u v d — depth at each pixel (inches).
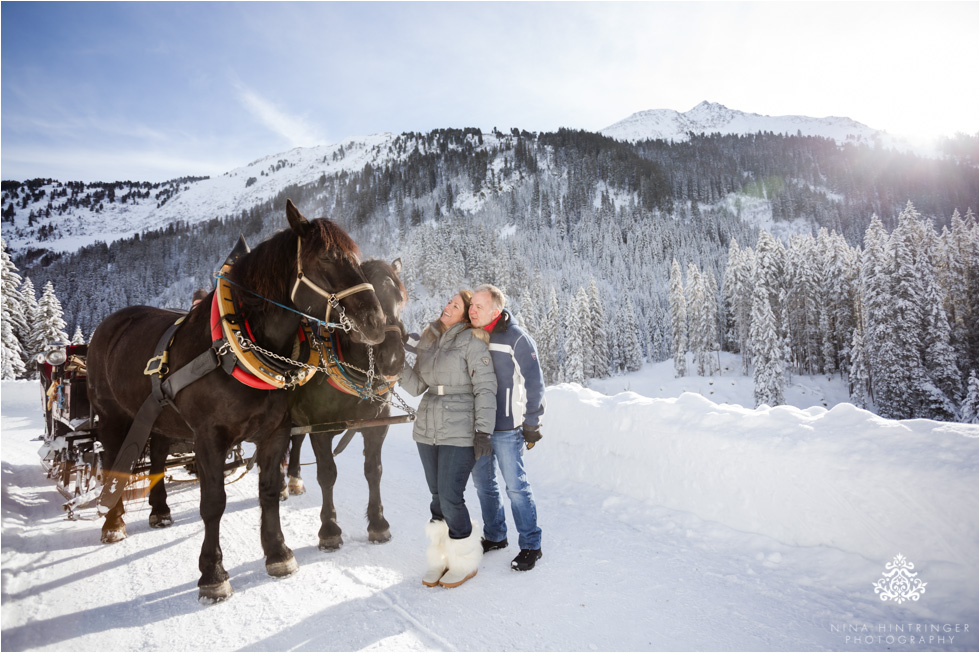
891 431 145.0
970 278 1967.3
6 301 1387.8
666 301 4271.7
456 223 6205.7
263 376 136.6
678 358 2871.6
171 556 163.2
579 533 174.7
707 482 174.6
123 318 180.4
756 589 133.0
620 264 5575.8
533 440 152.3
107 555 163.8
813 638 111.4
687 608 125.7
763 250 2357.3
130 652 111.8
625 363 3201.3
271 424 147.5
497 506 161.9
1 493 223.9
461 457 141.3
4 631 119.3
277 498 152.6
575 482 224.1
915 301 1750.7
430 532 143.7
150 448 173.5
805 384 2346.2
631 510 189.0
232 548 169.6
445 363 144.1
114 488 151.5
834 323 2413.9
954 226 2084.2
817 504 146.8
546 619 123.0
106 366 171.3
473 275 4717.0
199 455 138.5
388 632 118.3
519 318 2687.0
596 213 7480.3
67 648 113.1
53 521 196.1
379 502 177.2
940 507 125.8
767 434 165.9
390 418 150.9
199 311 148.4
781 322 2378.2
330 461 170.2
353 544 172.7
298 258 131.8
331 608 129.9
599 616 123.6
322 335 164.1
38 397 701.3
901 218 1811.0
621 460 207.2
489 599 133.0
